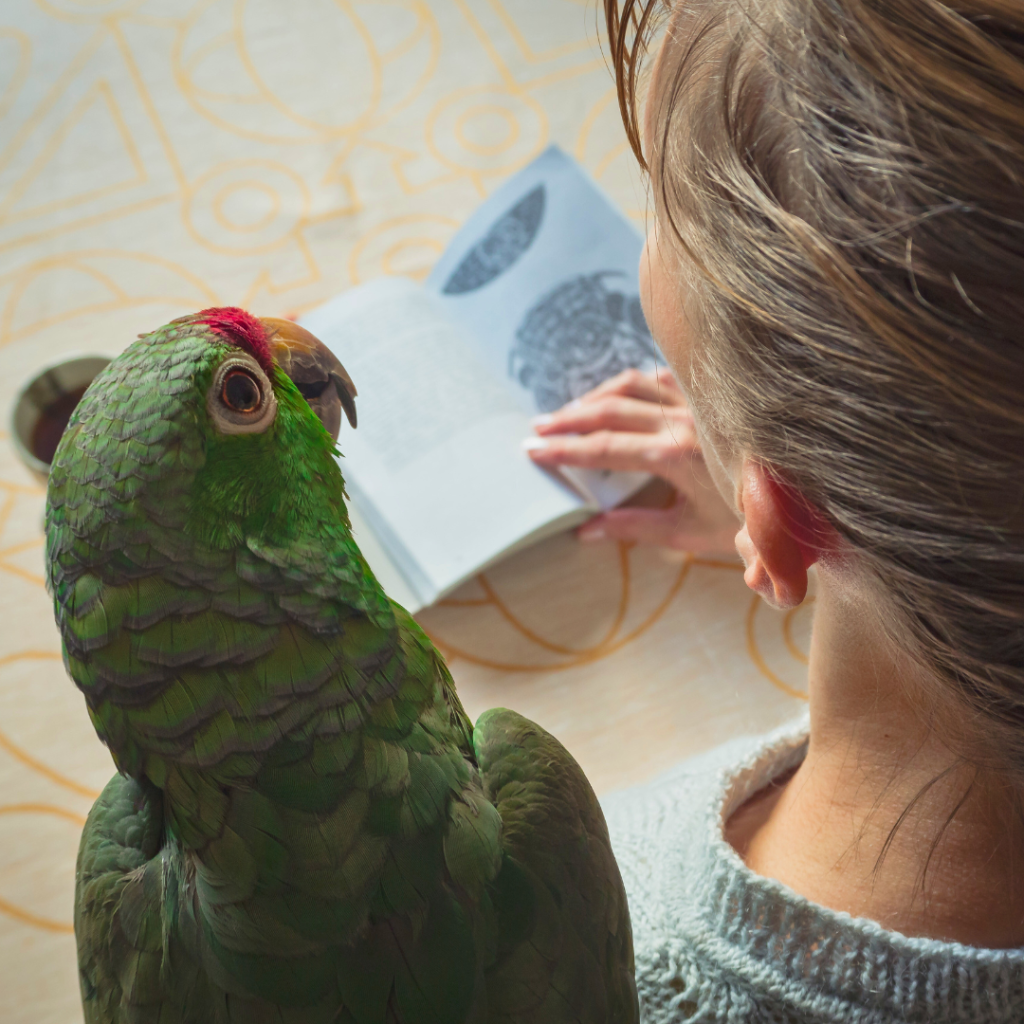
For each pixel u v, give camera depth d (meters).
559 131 1.06
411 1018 0.38
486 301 0.98
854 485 0.29
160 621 0.34
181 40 1.14
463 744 0.43
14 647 0.87
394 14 1.14
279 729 0.35
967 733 0.34
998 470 0.26
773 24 0.29
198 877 0.38
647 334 0.94
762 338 0.30
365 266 1.02
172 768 0.36
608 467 0.87
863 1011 0.41
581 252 0.97
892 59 0.26
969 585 0.28
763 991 0.43
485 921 0.40
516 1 1.14
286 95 1.10
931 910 0.42
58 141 1.09
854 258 0.27
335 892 0.37
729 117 0.30
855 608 0.36
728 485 0.43
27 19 1.15
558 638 0.86
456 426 0.91
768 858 0.48
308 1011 0.37
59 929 0.77
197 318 0.38
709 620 0.86
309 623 0.36
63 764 0.83
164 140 1.08
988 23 0.25
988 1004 0.40
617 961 0.44
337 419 0.48
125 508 0.34
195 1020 0.39
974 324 0.25
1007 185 0.25
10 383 0.97
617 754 0.82
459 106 1.09
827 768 0.45
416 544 0.87
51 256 1.03
